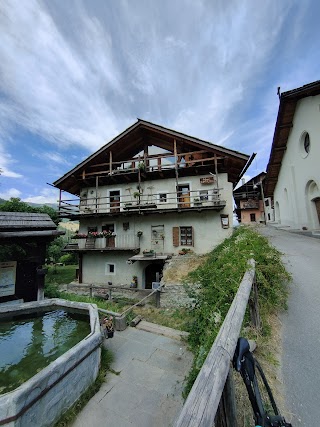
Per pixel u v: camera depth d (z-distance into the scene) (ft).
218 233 39.93
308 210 35.63
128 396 13.87
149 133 46.47
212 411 3.43
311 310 11.30
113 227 46.39
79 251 46.06
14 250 24.11
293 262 18.67
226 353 4.83
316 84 29.63
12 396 9.80
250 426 5.80
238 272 12.09
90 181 48.75
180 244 41.65
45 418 11.21
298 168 37.83
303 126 34.81
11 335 17.46
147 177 45.62
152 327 23.90
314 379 7.24
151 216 43.91
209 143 38.83
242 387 7.13
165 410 12.65
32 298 25.23
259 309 10.91
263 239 19.33
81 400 13.43
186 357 17.97
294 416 6.07
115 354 18.65
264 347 8.96
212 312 11.89
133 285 40.91
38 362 14.14
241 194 97.55
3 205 60.59
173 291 30.25
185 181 43.70
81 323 19.30
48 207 69.62
